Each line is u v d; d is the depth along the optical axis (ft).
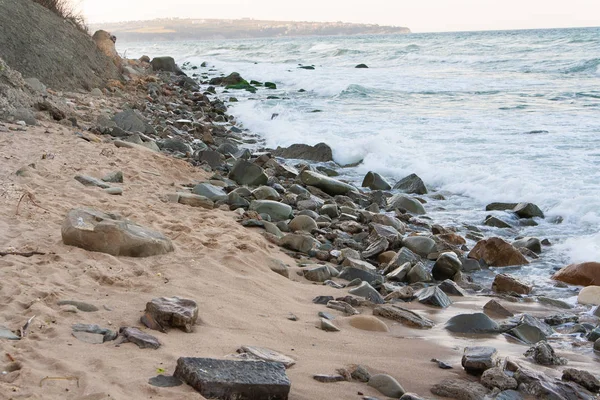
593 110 55.36
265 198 31.55
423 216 31.58
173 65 111.04
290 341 15.01
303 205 31.19
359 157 43.88
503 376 13.29
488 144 43.47
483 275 23.72
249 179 35.14
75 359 12.12
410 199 32.86
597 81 77.30
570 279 22.41
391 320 17.89
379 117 57.31
